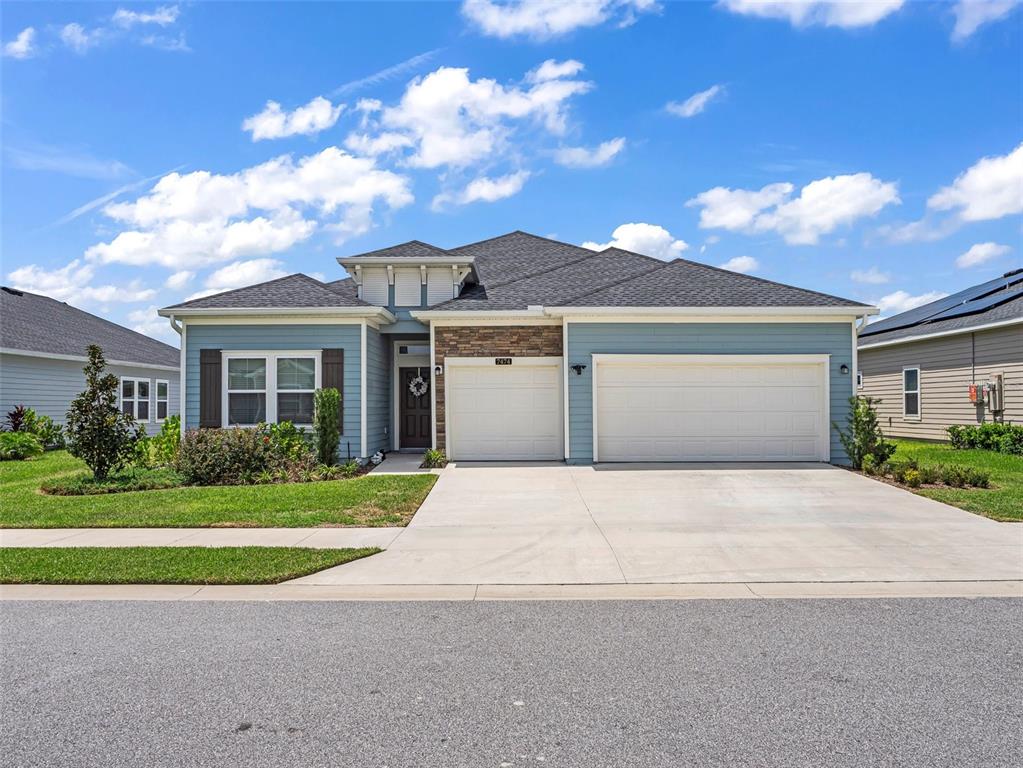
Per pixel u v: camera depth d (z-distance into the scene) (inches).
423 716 154.9
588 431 574.6
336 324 600.7
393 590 259.0
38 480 534.6
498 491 458.9
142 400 1044.5
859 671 179.8
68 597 251.1
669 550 315.3
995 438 681.6
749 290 605.0
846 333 577.9
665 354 573.3
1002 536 338.6
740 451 577.6
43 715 156.0
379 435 652.1
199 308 586.6
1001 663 185.3
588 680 174.9
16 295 1000.9
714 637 206.8
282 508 398.6
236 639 206.2
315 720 153.1
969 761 134.0
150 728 149.4
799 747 139.9
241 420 598.9
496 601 245.9
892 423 907.4
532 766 133.3
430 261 651.5
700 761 134.6
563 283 671.1
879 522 370.0
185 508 398.3
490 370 605.0
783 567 287.6
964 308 821.9
